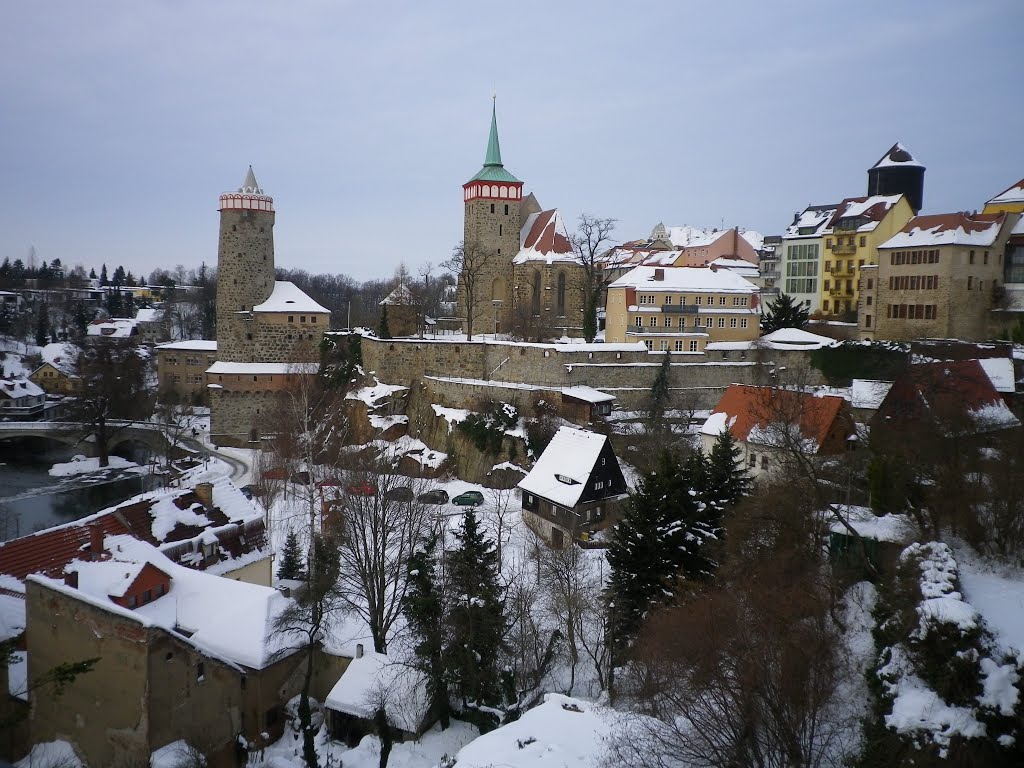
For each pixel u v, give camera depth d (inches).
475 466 2947.8
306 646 1427.2
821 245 4104.3
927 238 3083.2
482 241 4069.9
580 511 2134.6
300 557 2016.5
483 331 4116.6
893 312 3216.0
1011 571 1315.2
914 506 1561.3
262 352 3878.0
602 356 3129.9
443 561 1547.7
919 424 1691.7
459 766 986.7
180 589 1461.6
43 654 1182.3
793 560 1373.0
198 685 1170.0
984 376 1937.7
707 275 3558.1
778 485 1624.0
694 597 1285.7
